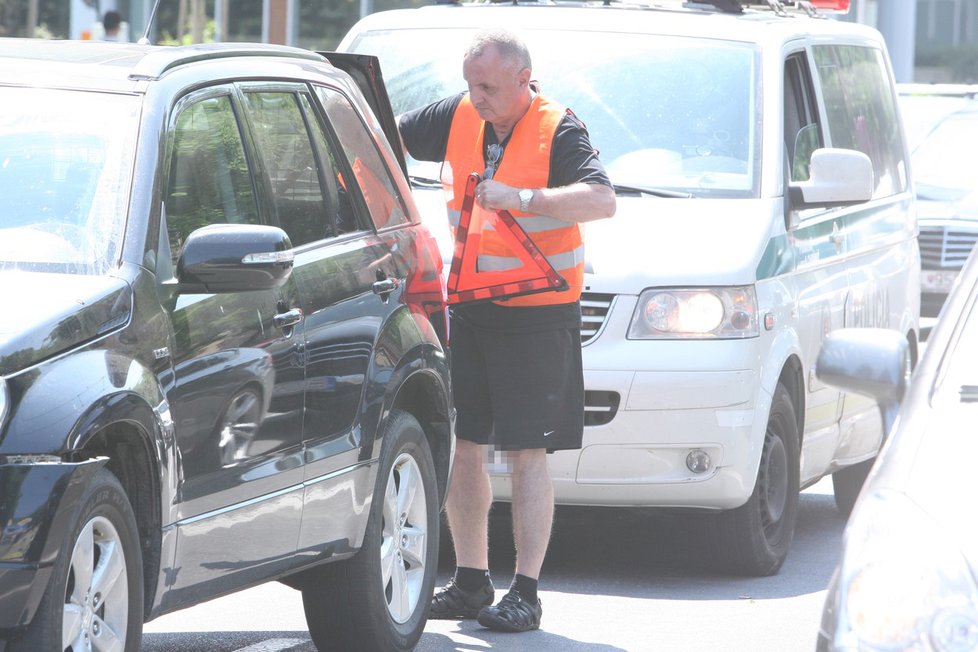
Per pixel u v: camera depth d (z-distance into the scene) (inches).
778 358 1063.0
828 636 464.4
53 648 581.9
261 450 714.2
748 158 1117.1
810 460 1170.6
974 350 563.5
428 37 1211.9
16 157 686.5
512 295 898.7
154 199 677.9
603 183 884.6
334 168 830.5
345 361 783.1
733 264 1033.5
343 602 811.4
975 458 493.0
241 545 705.6
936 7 7470.5
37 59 732.0
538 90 924.6
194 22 3029.0
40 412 585.6
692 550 1169.4
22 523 571.8
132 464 644.1
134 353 637.3
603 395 1012.5
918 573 449.7
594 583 1057.5
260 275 674.2
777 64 1161.4
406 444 849.5
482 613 919.7
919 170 2349.9
